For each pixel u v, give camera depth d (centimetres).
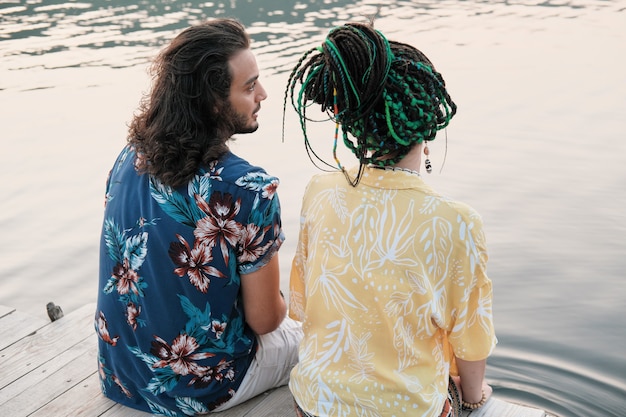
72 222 570
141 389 251
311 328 209
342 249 200
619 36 1088
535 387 386
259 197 223
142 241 229
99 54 1058
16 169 670
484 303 204
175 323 235
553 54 998
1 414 263
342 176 208
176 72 222
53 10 1343
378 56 183
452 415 220
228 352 245
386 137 191
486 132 716
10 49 1097
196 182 223
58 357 294
